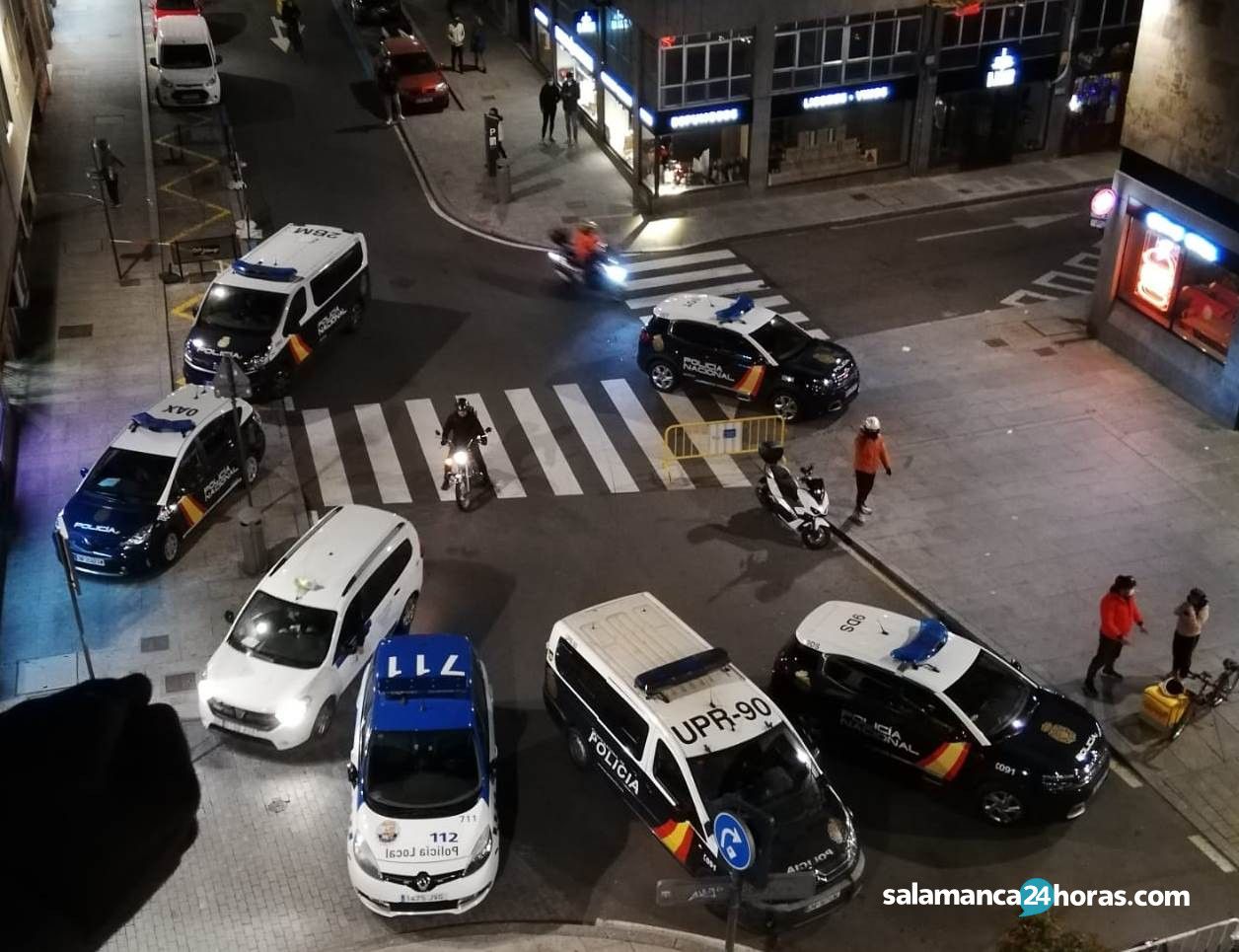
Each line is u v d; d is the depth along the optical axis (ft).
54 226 107.96
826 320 96.58
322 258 88.63
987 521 74.43
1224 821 54.85
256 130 127.13
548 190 116.57
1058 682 62.44
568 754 58.34
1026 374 89.35
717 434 82.94
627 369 90.38
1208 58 78.28
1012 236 109.50
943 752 54.03
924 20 111.96
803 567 71.10
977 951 49.01
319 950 48.91
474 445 75.10
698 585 69.77
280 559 62.18
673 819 50.57
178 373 88.43
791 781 50.39
